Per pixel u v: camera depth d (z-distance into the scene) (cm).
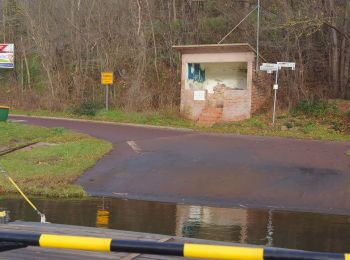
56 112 3012
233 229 813
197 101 2483
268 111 2444
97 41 3212
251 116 2362
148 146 1678
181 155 1509
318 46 2739
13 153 1535
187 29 3097
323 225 854
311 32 2398
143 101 2783
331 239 758
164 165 1384
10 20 3828
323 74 2716
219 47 2383
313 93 2547
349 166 1330
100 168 1367
